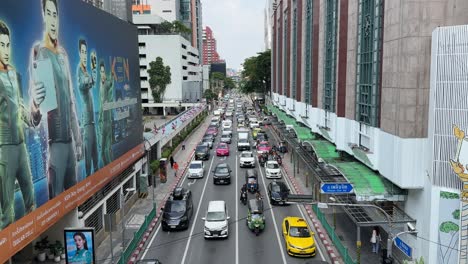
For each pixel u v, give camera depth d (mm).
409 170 19797
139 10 113250
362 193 21156
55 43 18672
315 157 35219
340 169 24750
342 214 30000
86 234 17922
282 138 59844
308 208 31094
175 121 57875
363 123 26375
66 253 18031
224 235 25406
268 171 41000
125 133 29609
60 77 19172
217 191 36812
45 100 17656
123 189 30109
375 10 24250
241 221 28984
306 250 22609
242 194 33125
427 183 19297
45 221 17344
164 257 23000
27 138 16125
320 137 40781
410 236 21000
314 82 41781
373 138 24031
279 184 34312
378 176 23234
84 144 22000
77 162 21016
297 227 24156
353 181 22312
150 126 68688
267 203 33312
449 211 18484
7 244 14383
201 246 24562
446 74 18109
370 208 23891
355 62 28188
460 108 17906
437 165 18562
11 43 15047
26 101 16094
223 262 22281
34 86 16719
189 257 22984
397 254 22578
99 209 25156
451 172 18297
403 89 19750
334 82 34469
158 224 28359
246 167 46312
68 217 21125
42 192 17234
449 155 18281
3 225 14258
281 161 46969
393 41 20891
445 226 18609
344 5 30984
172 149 51875
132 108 31453
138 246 24109
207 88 149500
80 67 21594
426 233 19297
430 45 19297
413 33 19297
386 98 21891
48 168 17828
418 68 19406
